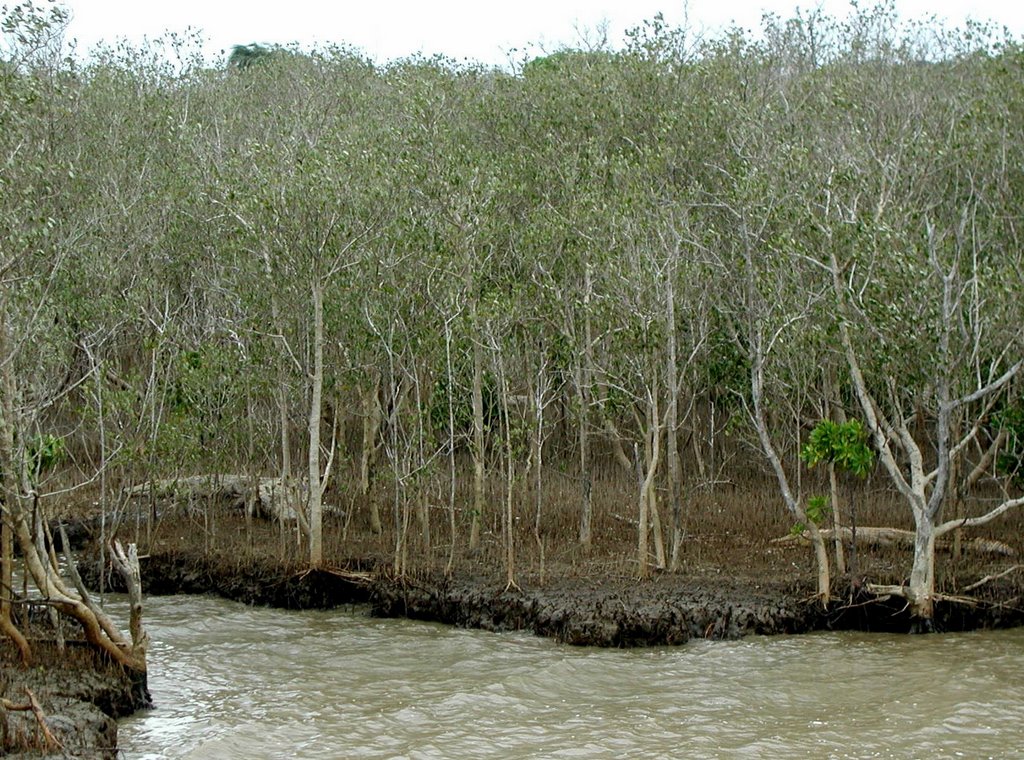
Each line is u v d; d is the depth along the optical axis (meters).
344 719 17.11
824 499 22.30
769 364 24.28
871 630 22.06
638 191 24.64
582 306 24.55
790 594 22.70
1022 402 24.77
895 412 22.77
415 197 25.80
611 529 28.06
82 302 24.34
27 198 19.03
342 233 24.70
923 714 17.09
